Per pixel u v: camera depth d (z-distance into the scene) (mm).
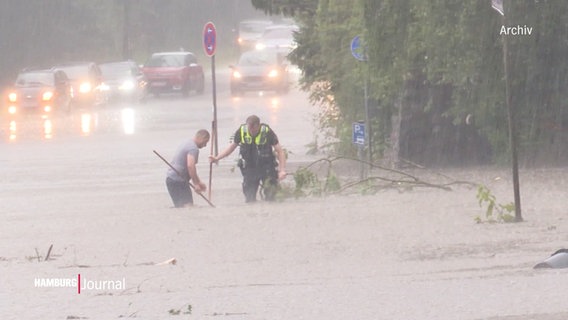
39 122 117125
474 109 60000
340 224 42812
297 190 52188
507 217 41719
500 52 57531
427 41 57562
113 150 83000
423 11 56656
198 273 33031
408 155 64250
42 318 26609
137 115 124500
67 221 46031
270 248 37562
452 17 56531
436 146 64062
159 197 54688
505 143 61000
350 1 64625
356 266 33594
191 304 27906
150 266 34562
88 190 58906
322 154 76750
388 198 50625
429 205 47688
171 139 91875
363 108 69562
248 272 33031
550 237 37719
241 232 41406
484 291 28312
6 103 130750
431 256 34906
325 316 25969
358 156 66438
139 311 27250
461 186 54219
